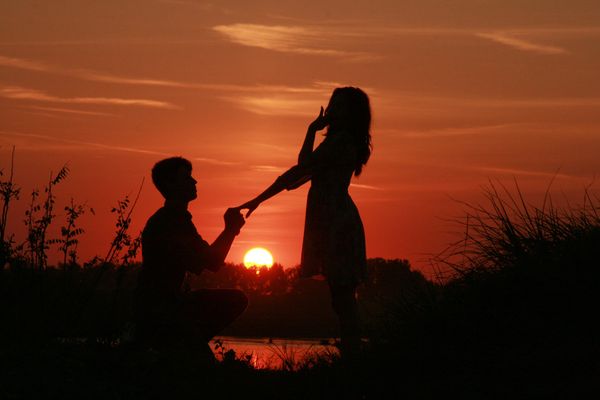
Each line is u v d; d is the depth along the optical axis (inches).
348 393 231.6
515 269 254.5
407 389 229.0
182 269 283.6
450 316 252.2
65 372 240.1
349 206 275.1
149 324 278.2
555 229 265.3
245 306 300.5
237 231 284.4
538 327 237.3
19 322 280.5
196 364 253.6
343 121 280.2
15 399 218.5
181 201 287.6
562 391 210.4
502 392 218.8
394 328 264.5
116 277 302.2
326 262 269.6
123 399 229.5
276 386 238.5
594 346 223.0
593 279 239.9
